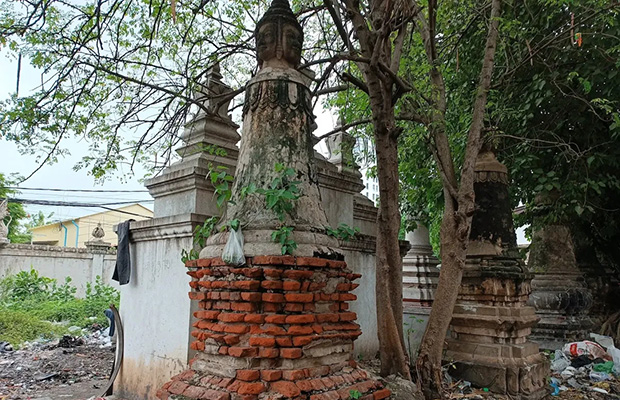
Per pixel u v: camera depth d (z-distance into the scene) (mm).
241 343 3312
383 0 5027
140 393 5141
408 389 4117
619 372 6543
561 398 5574
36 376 7012
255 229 3555
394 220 4789
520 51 7188
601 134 7891
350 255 6527
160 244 5254
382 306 4641
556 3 6277
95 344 10055
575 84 7477
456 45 7109
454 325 5996
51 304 14125
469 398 5039
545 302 8484
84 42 5355
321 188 6480
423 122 5434
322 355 3438
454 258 4922
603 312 9312
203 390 3252
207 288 3652
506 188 6312
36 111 5418
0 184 5867
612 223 8930
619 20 6781
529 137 7711
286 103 3971
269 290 3357
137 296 5473
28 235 28609
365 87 4797
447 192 5152
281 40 4145
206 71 6008
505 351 5480
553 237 9047
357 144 7660
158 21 5480
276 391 3119
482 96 5250
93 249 18281
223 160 5566
